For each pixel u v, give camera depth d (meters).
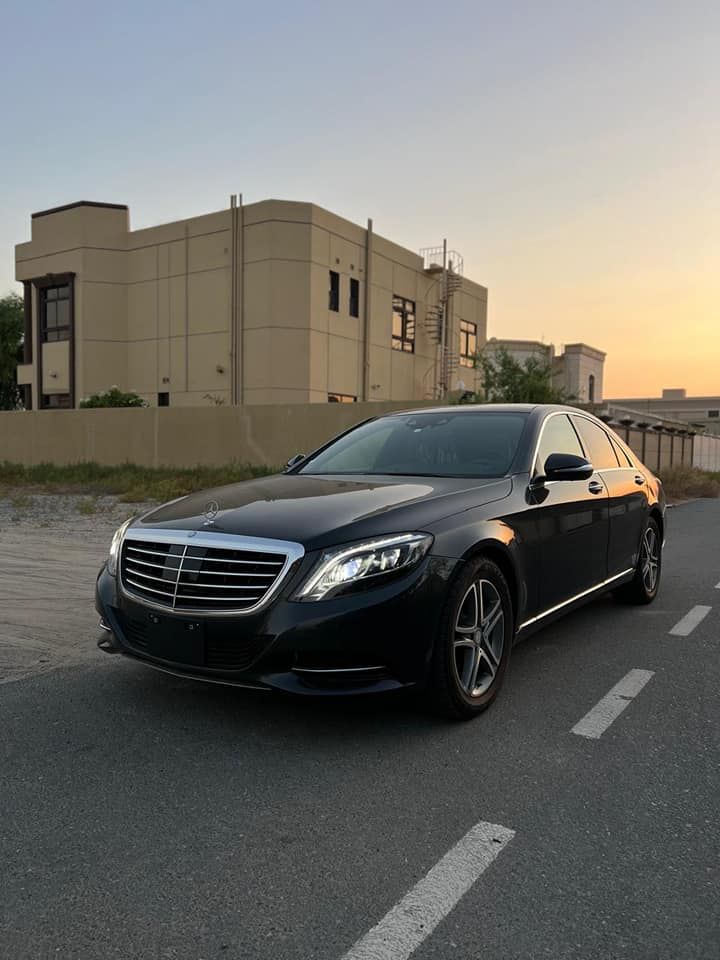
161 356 29.86
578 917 2.25
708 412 60.25
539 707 3.97
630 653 4.96
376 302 30.80
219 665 3.43
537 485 4.43
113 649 3.89
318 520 3.54
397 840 2.68
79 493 17.00
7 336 40.97
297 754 3.39
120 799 3.00
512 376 21.44
